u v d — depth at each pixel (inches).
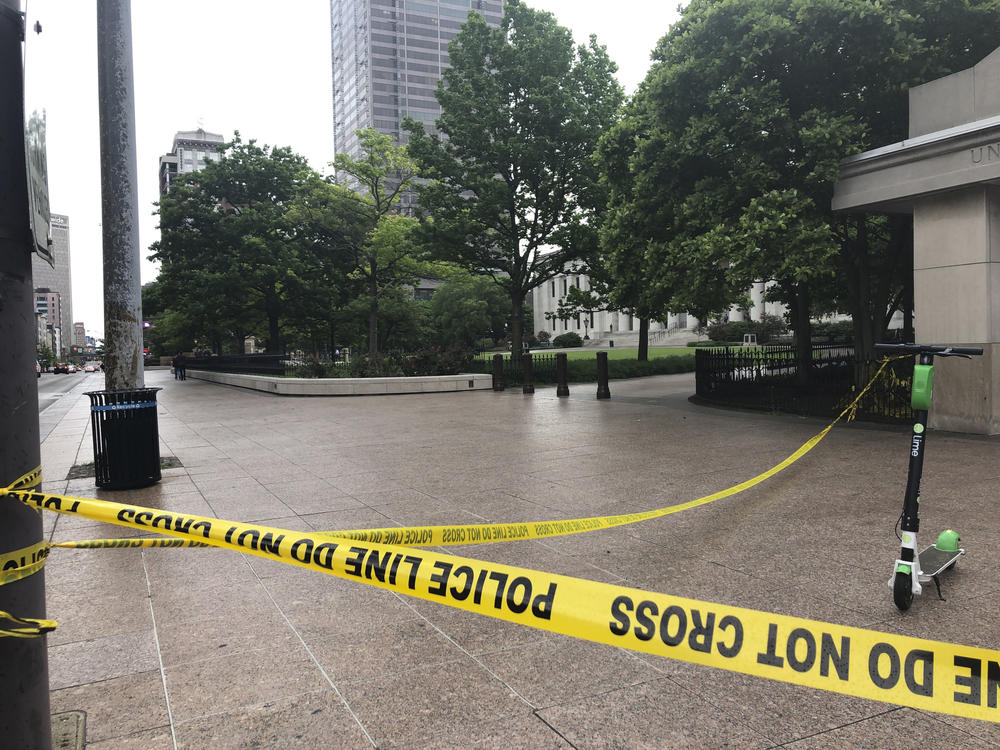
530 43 952.3
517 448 396.8
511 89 973.8
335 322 1664.6
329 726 110.9
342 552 91.1
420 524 234.7
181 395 1032.2
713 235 484.4
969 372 392.8
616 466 330.0
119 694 123.5
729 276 482.0
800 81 499.8
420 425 528.7
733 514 233.9
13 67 65.5
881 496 252.8
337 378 930.7
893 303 750.5
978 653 71.6
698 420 504.4
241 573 188.9
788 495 258.8
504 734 107.1
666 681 123.1
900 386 462.0
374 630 148.8
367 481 314.3
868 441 378.3
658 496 265.1
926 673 72.7
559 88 940.0
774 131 480.4
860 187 436.1
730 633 78.4
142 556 205.5
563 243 999.6
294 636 146.8
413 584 87.8
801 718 109.7
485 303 2891.2
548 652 135.9
